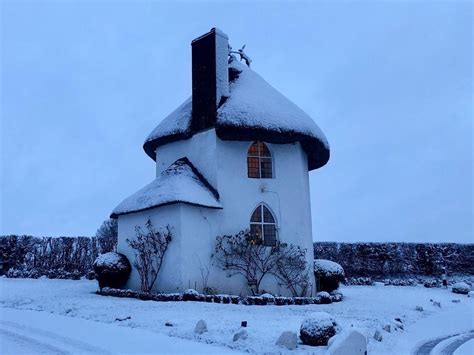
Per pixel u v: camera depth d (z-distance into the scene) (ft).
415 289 85.25
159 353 26.43
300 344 29.48
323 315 30.53
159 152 70.59
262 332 32.04
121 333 32.30
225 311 43.19
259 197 63.16
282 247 62.18
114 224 103.71
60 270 82.17
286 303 53.16
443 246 108.68
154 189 60.49
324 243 106.22
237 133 61.00
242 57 77.10
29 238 84.74
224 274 58.70
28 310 44.86
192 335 31.42
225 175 61.77
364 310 50.31
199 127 64.28
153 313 40.70
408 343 34.65
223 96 65.10
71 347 27.96
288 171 65.62
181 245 54.70
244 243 59.77
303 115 67.05
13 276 79.15
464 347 33.91
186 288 54.13
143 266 57.41
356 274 104.37
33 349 27.53
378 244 106.32
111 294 55.77
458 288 82.02
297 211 64.64
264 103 64.08
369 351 29.96
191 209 57.16
